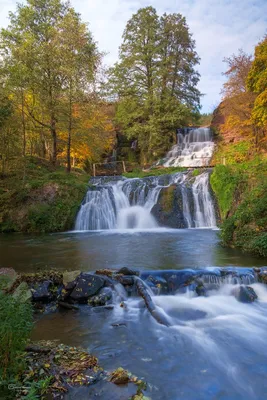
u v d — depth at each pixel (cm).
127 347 435
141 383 339
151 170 2483
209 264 793
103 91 2312
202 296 630
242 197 1414
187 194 1670
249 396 333
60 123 2345
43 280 609
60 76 2150
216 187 1571
